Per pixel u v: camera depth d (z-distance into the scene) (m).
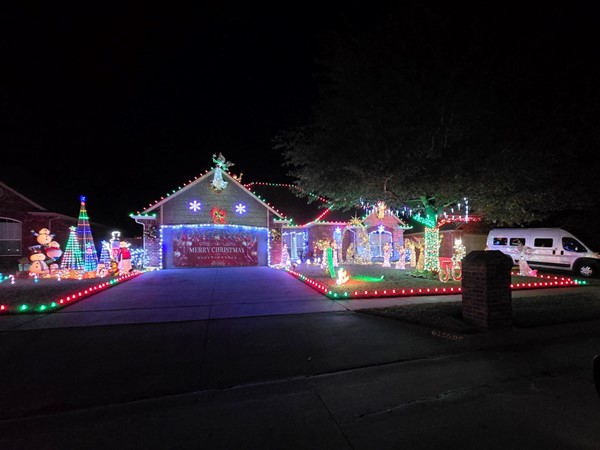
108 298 10.62
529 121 11.14
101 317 8.32
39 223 20.52
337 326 7.50
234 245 20.95
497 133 11.41
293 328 7.37
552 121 10.98
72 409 4.21
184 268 20.06
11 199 20.02
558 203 13.91
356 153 11.99
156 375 5.11
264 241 21.55
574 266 16.88
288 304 9.60
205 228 20.67
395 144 11.27
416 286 12.07
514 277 14.85
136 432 3.72
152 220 20.47
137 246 25.09
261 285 12.98
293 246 25.98
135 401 4.38
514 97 11.11
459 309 8.34
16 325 7.65
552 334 6.89
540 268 18.38
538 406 4.25
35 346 6.33
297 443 3.50
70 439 3.60
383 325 7.56
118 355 5.89
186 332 7.13
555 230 17.86
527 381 4.96
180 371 5.25
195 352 6.02
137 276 16.19
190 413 4.10
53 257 17.02
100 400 4.41
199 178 20.59
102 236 28.72
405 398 4.45
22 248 20.05
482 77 11.02
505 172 11.22
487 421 3.91
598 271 16.19
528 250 16.02
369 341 6.54
